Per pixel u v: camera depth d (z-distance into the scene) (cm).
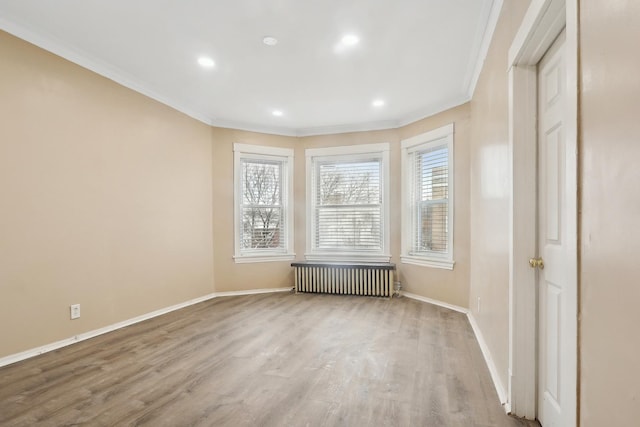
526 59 171
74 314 291
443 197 418
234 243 481
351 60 303
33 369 239
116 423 176
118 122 333
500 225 214
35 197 264
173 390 211
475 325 323
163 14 236
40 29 257
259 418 181
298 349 277
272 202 510
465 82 345
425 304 419
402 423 176
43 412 186
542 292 169
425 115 433
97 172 312
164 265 388
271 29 254
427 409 189
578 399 97
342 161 504
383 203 480
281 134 509
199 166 446
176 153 408
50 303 273
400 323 344
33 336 262
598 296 87
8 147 248
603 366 84
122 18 242
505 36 200
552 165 158
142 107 361
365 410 188
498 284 219
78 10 232
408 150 462
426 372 235
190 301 427
